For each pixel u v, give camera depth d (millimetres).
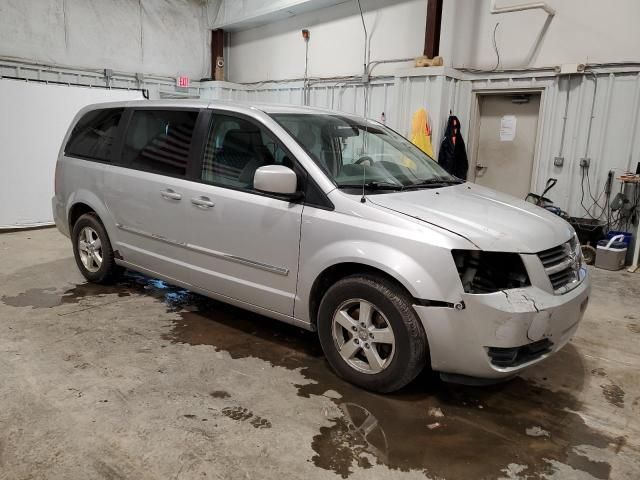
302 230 2760
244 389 2678
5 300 3930
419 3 7340
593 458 2213
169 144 3531
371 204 2617
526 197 6621
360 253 2525
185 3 10125
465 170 6992
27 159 6730
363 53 8211
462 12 6848
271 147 2988
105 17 8953
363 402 2590
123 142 3854
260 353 3121
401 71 7109
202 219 3229
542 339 2434
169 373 2822
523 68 6453
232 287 3170
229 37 10891
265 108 3191
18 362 2900
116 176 3797
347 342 2719
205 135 3312
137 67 9562
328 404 2559
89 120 4254
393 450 2207
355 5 8188
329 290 2725
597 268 5543
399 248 2439
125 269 4379
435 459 2160
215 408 2482
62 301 3932
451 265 2330
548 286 2441
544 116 6395
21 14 7902
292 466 2074
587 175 6160
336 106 8734
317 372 2896
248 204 2982
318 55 8992
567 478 2072
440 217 2537
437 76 6723
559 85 6215
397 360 2510
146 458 2090
